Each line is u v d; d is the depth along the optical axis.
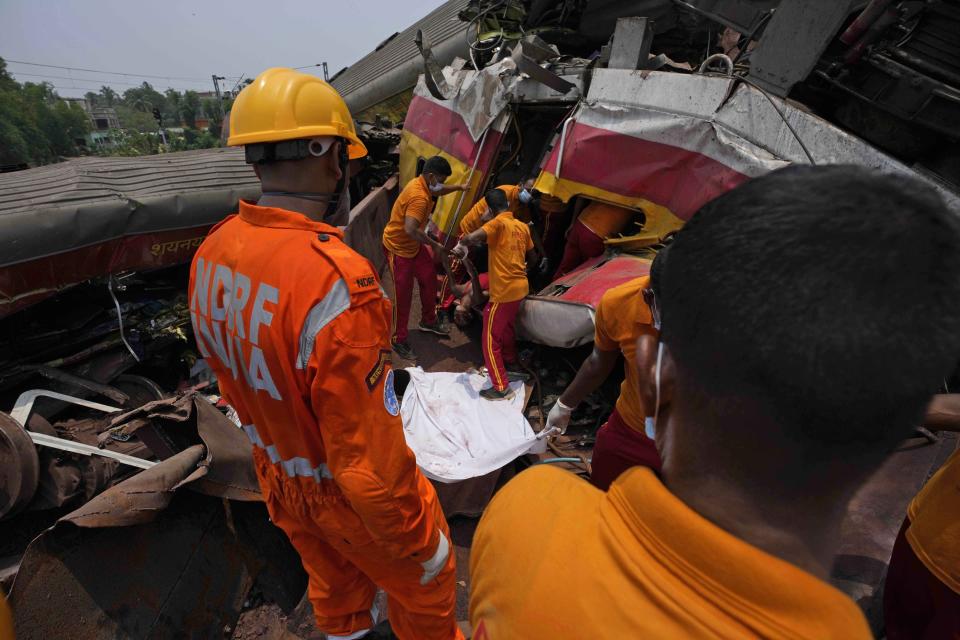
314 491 1.50
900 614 1.54
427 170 4.18
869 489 2.56
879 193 0.40
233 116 1.41
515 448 2.97
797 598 0.41
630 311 1.73
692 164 3.37
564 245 5.59
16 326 3.19
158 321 3.79
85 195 3.29
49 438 2.46
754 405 0.44
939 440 2.74
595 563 0.52
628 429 2.00
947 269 0.38
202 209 3.81
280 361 1.26
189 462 2.05
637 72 3.75
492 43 6.18
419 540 1.48
